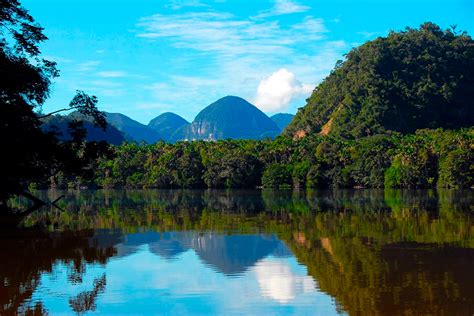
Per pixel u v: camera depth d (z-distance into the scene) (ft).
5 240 104.94
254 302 58.54
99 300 59.67
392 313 53.67
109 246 97.04
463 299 58.03
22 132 131.44
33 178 153.48
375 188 420.77
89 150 156.25
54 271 74.59
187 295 61.52
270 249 92.22
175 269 75.61
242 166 456.04
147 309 56.34
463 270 72.64
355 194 311.88
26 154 138.21
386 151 437.58
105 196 314.35
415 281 66.49
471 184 386.93
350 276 69.82
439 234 109.09
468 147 395.75
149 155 513.86
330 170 440.45
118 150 524.52
